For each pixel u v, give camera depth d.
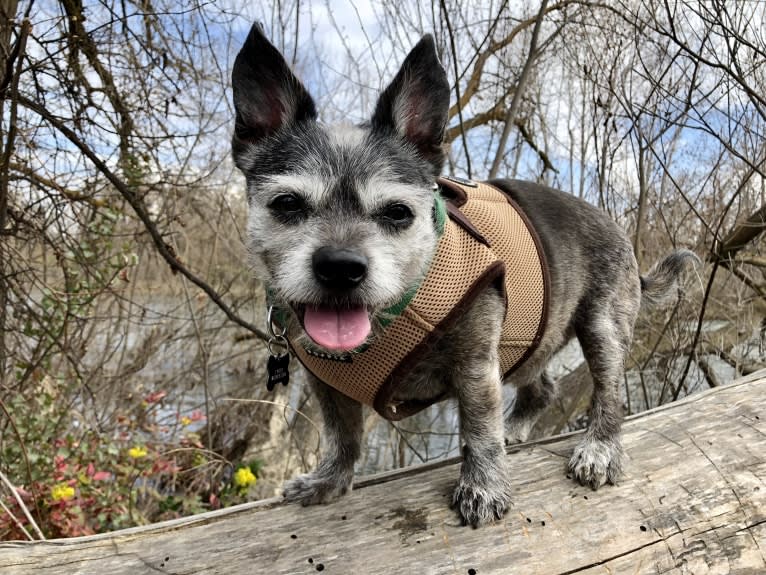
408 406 0.36
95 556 0.30
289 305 0.31
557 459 0.37
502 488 0.32
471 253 0.32
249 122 0.34
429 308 0.30
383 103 0.34
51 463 0.56
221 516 0.33
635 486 0.34
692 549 0.31
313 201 0.31
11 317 0.66
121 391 0.78
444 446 0.93
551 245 0.38
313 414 0.83
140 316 0.83
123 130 0.60
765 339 0.76
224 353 1.02
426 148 0.34
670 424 0.40
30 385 0.60
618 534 0.31
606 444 0.37
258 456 0.81
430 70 0.33
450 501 0.33
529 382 0.47
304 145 0.33
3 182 0.52
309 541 0.31
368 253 0.29
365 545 0.30
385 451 0.86
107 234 0.62
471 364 0.32
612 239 0.43
